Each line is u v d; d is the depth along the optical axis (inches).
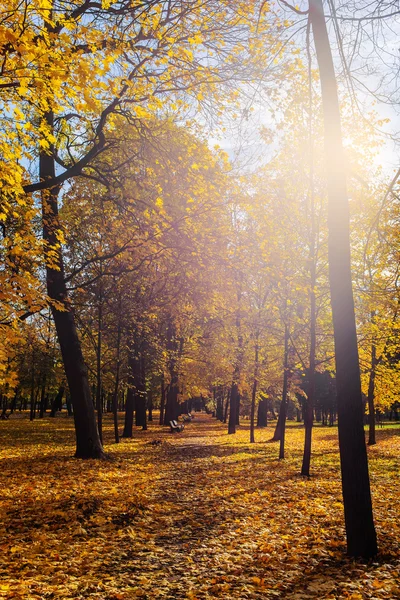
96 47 262.1
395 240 394.9
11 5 214.4
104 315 775.1
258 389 1143.0
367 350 774.5
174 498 370.6
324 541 253.0
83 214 611.2
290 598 175.9
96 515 293.7
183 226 412.5
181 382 1238.9
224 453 716.0
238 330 953.5
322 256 525.0
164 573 206.5
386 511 325.7
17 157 277.3
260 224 515.2
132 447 767.1
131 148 465.4
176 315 769.6
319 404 1916.8
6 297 276.4
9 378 283.0
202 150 402.3
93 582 192.2
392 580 187.3
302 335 665.0
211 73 339.0
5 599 165.8
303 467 498.9
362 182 258.4
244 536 267.6
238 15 305.7
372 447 839.1
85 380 585.0
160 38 297.4
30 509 302.0
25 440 834.2
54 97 263.3
